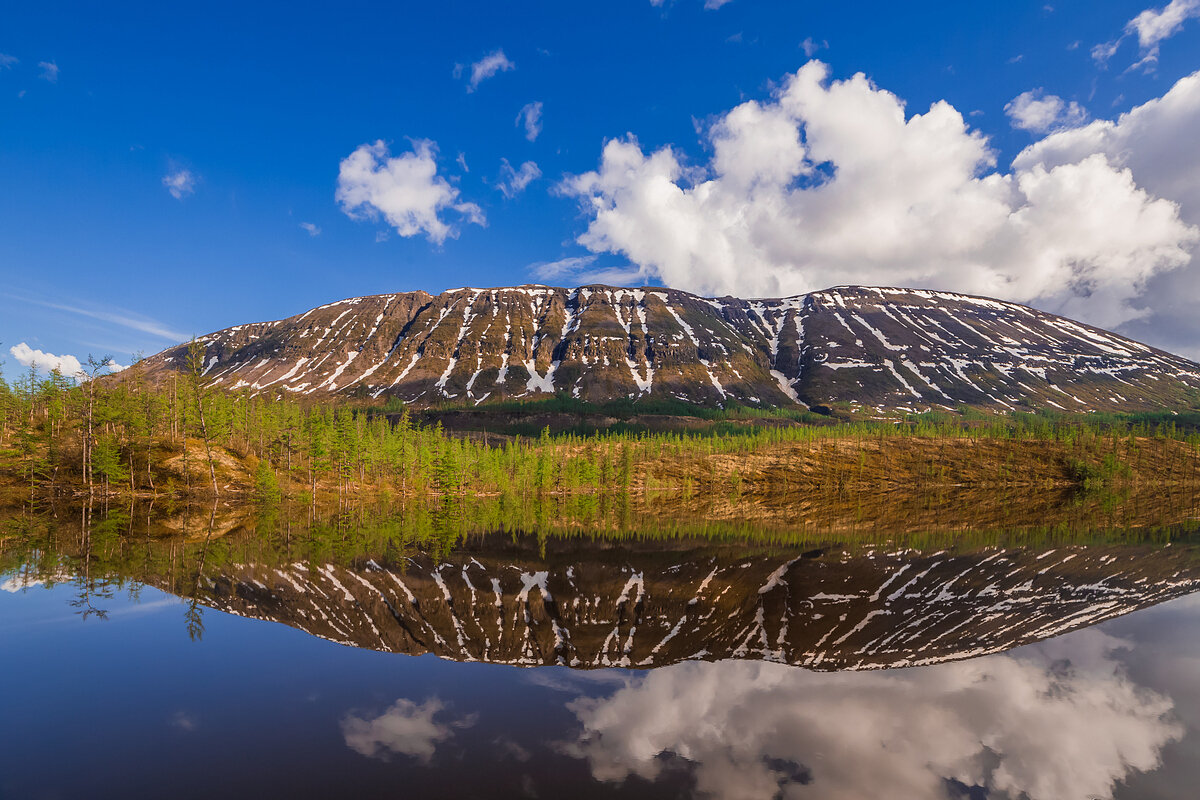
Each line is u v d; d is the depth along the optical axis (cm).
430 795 1194
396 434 13100
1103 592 3647
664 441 19425
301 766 1309
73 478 7956
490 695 1814
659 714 1703
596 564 4509
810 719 1702
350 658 2125
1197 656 2384
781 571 4297
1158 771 1432
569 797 1198
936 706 1830
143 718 1562
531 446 17925
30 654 2080
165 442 8950
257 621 2561
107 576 3362
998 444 17975
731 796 1232
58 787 1201
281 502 8725
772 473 16050
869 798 1251
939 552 5300
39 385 9369
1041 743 1570
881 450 17675
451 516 8331
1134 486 15638
